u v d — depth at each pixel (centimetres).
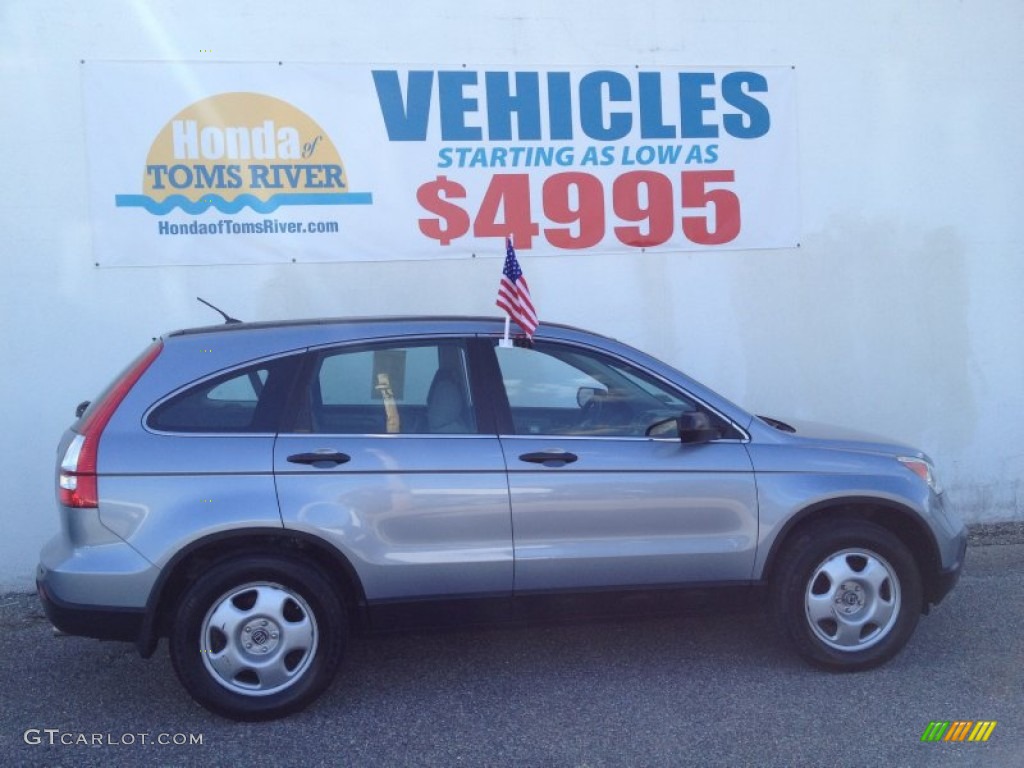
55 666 595
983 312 853
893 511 557
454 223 791
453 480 512
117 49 742
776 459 544
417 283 788
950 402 853
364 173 778
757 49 823
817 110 833
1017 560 772
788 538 550
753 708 517
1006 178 852
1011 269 855
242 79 759
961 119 846
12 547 737
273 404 512
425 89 782
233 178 760
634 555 528
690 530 535
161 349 519
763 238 829
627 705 524
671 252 818
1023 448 859
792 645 548
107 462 488
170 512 488
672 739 486
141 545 485
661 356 820
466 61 788
